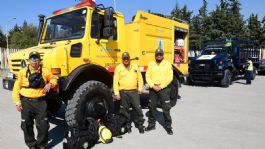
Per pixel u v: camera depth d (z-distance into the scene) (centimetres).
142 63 705
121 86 557
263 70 2138
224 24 2683
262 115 733
